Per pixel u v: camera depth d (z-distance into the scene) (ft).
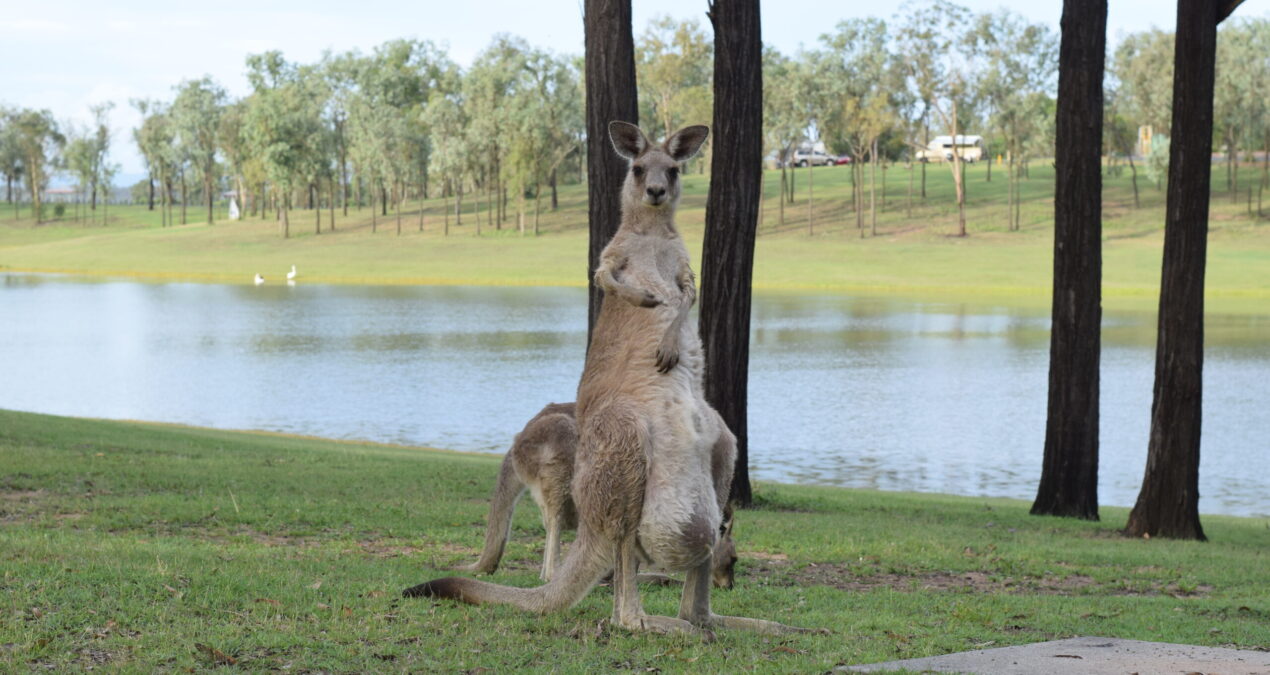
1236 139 347.15
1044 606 26.96
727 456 19.97
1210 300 217.15
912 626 23.39
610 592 26.23
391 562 29.68
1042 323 181.06
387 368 129.70
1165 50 330.95
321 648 19.34
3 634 19.08
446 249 344.69
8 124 547.49
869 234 342.85
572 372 125.90
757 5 47.85
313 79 436.76
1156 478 47.47
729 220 48.24
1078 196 52.37
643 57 354.33
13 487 41.91
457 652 19.29
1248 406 99.81
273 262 337.31
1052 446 53.52
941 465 76.43
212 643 19.20
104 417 97.45
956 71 330.13
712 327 48.88
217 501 39.96
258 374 125.49
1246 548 43.98
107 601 21.50
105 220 539.29
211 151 470.80
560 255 326.03
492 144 370.12
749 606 25.26
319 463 53.93
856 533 39.17
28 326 182.29
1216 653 19.97
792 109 349.00
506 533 28.27
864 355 140.56
